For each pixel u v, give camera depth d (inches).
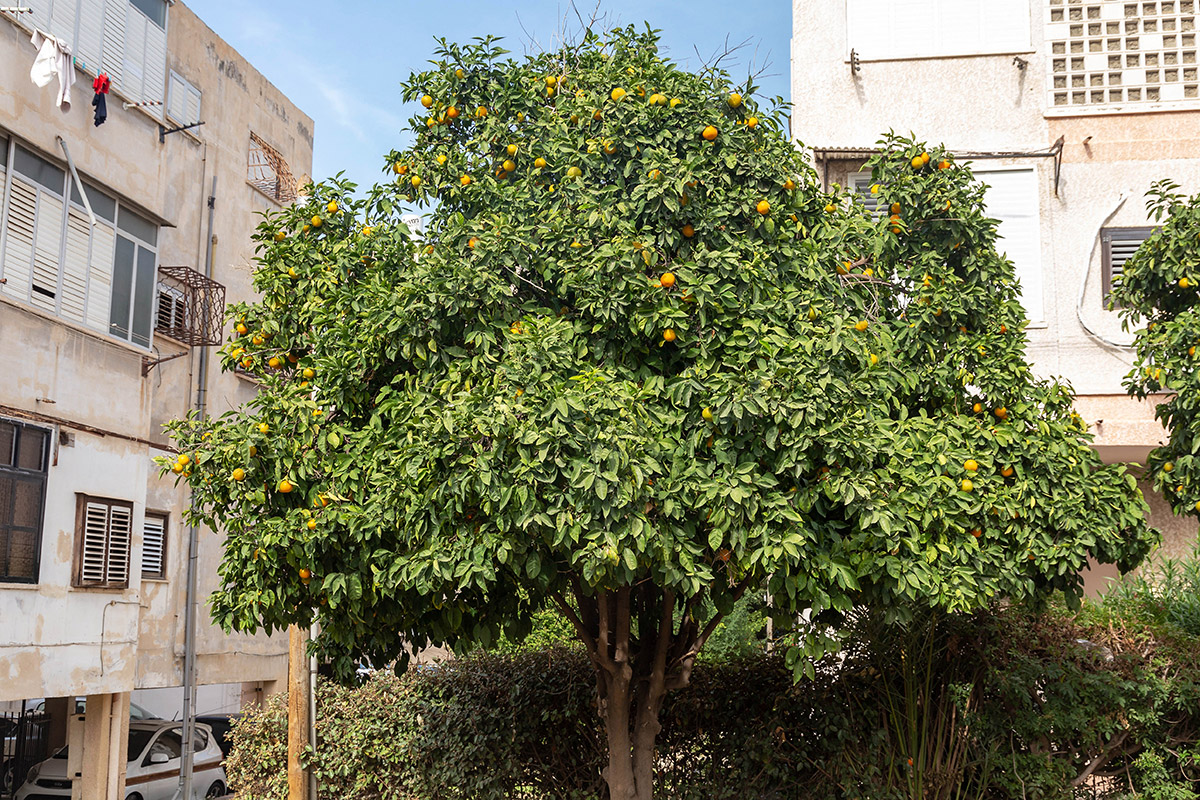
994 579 271.0
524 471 215.0
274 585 265.4
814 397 228.4
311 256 294.8
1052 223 501.4
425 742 398.3
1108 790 343.6
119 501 559.8
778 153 283.1
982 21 520.4
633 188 280.5
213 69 788.0
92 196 546.6
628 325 255.8
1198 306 329.4
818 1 533.0
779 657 376.8
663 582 244.1
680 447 240.7
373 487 252.5
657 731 308.7
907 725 348.2
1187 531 491.2
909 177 316.5
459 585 238.5
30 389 497.0
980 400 314.8
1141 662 349.7
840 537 244.8
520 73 315.6
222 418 273.4
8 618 476.4
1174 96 503.8
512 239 257.9
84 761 570.6
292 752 412.5
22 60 496.4
